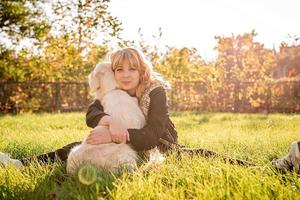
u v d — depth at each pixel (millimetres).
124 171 3312
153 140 3572
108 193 2953
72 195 2916
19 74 20688
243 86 19516
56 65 19516
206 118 12672
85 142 3486
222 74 19703
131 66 3686
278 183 2994
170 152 3994
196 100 19750
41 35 19984
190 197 2965
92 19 18797
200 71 20828
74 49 19047
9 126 9945
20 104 18594
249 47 20328
